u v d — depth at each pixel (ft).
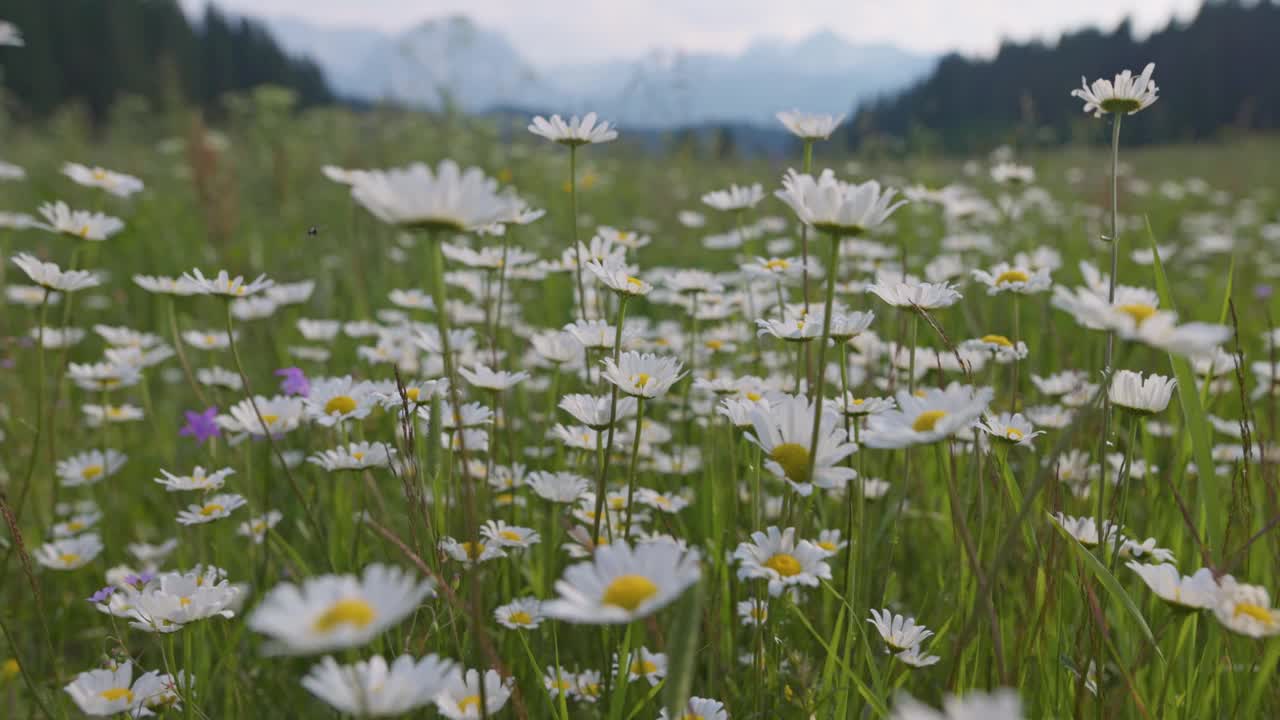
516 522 2.21
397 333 3.16
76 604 2.46
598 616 1.10
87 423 3.24
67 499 3.08
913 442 1.29
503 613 1.93
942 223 5.11
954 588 2.08
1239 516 1.96
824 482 1.43
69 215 2.31
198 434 2.56
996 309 3.56
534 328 3.84
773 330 1.85
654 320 4.25
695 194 7.82
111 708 1.58
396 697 1.05
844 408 1.81
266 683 2.15
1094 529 1.75
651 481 2.75
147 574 2.14
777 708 1.78
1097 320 1.16
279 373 2.71
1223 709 1.75
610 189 8.12
